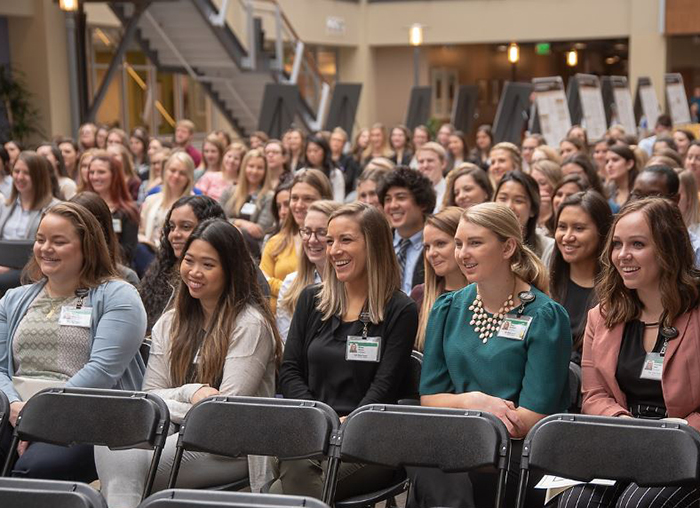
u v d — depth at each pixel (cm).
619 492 265
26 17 1357
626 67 2839
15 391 323
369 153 1126
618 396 294
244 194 670
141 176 952
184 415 309
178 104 1828
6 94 1327
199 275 320
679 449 241
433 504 284
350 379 318
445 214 348
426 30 2148
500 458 252
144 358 358
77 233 324
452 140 1028
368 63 2219
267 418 271
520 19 2075
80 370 319
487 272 288
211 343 320
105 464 300
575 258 372
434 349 302
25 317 331
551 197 474
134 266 576
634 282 287
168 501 218
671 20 1953
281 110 1164
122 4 1335
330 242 322
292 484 297
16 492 227
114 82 1630
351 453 263
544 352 281
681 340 285
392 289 324
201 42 1418
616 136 985
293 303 392
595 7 2017
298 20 1934
